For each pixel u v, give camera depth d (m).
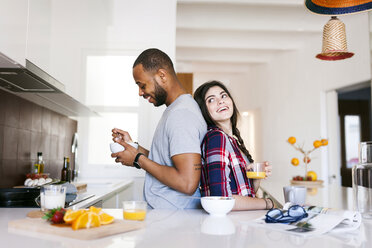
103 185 3.02
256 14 5.11
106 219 1.08
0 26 1.35
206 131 1.50
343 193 2.62
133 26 3.70
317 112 5.53
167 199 1.49
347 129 7.46
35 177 2.39
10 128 2.21
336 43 1.98
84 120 3.76
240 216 1.32
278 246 0.89
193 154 1.37
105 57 3.69
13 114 2.24
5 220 1.27
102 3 3.66
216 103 1.61
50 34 2.04
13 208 1.59
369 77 4.45
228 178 1.43
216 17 5.12
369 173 1.28
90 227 1.01
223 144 1.43
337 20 2.02
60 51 2.29
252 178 1.56
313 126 5.63
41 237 0.97
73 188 2.21
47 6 1.98
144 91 1.57
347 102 7.47
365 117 7.44
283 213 1.19
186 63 7.23
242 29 5.16
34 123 2.60
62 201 1.34
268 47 6.01
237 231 1.06
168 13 3.72
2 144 2.11
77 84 2.80
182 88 1.59
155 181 1.53
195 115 1.45
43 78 1.86
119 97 3.73
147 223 1.17
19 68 1.64
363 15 4.55
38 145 2.68
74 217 1.05
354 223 1.10
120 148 1.47
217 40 5.98
